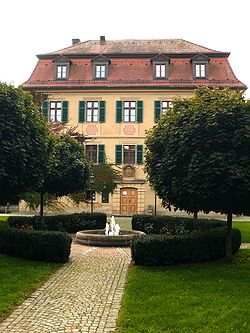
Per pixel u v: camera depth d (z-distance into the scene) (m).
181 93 32.44
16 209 34.69
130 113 32.91
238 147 9.06
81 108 32.97
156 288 7.66
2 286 7.62
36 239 10.22
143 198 32.03
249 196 9.10
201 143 9.11
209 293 7.30
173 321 5.85
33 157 10.16
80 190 17.50
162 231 16.12
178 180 9.48
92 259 11.07
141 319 5.94
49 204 23.53
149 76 33.16
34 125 10.37
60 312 6.37
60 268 9.73
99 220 18.70
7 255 10.64
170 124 9.88
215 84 32.16
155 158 10.28
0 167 9.34
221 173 8.73
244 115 9.08
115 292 7.57
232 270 9.27
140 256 9.83
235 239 11.18
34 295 7.31
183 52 34.06
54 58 34.69
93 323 5.88
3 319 6.00
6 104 9.79
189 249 9.98
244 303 6.70
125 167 32.25
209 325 5.70
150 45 36.66
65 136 17.66
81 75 33.59
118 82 32.84
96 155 32.69
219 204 9.70
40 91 33.12
